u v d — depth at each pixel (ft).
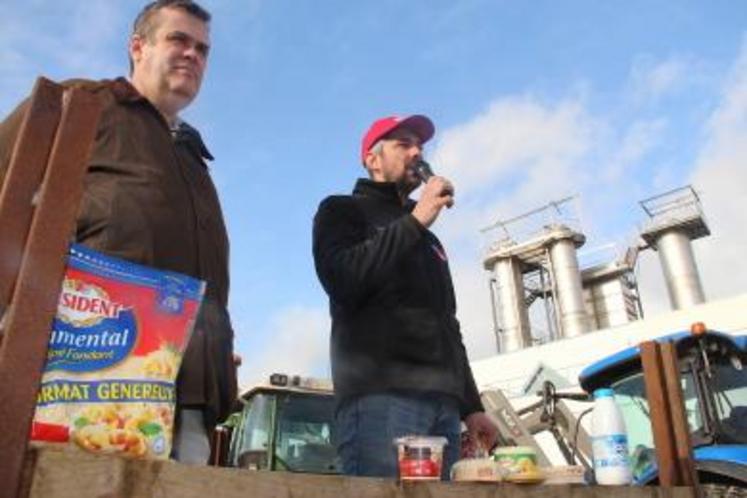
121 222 6.59
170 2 8.35
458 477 7.18
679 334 18.57
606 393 9.10
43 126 4.60
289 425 25.18
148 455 4.72
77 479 3.89
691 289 89.97
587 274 100.48
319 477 4.99
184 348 5.21
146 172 7.02
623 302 97.30
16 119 5.93
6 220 4.27
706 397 17.71
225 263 7.89
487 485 6.24
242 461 24.17
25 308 4.14
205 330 7.09
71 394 4.47
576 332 91.45
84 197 6.61
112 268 4.87
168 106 8.27
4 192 4.33
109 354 4.71
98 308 4.73
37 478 3.79
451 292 10.28
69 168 4.55
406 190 10.68
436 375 9.00
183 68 8.21
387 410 8.50
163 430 4.87
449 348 9.47
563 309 93.45
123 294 4.88
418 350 8.98
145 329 4.95
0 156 5.89
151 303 5.02
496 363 79.15
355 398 8.67
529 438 22.90
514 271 99.14
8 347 4.00
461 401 9.57
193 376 6.75
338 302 9.02
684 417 9.07
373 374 8.66
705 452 16.65
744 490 15.75
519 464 7.14
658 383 9.31
